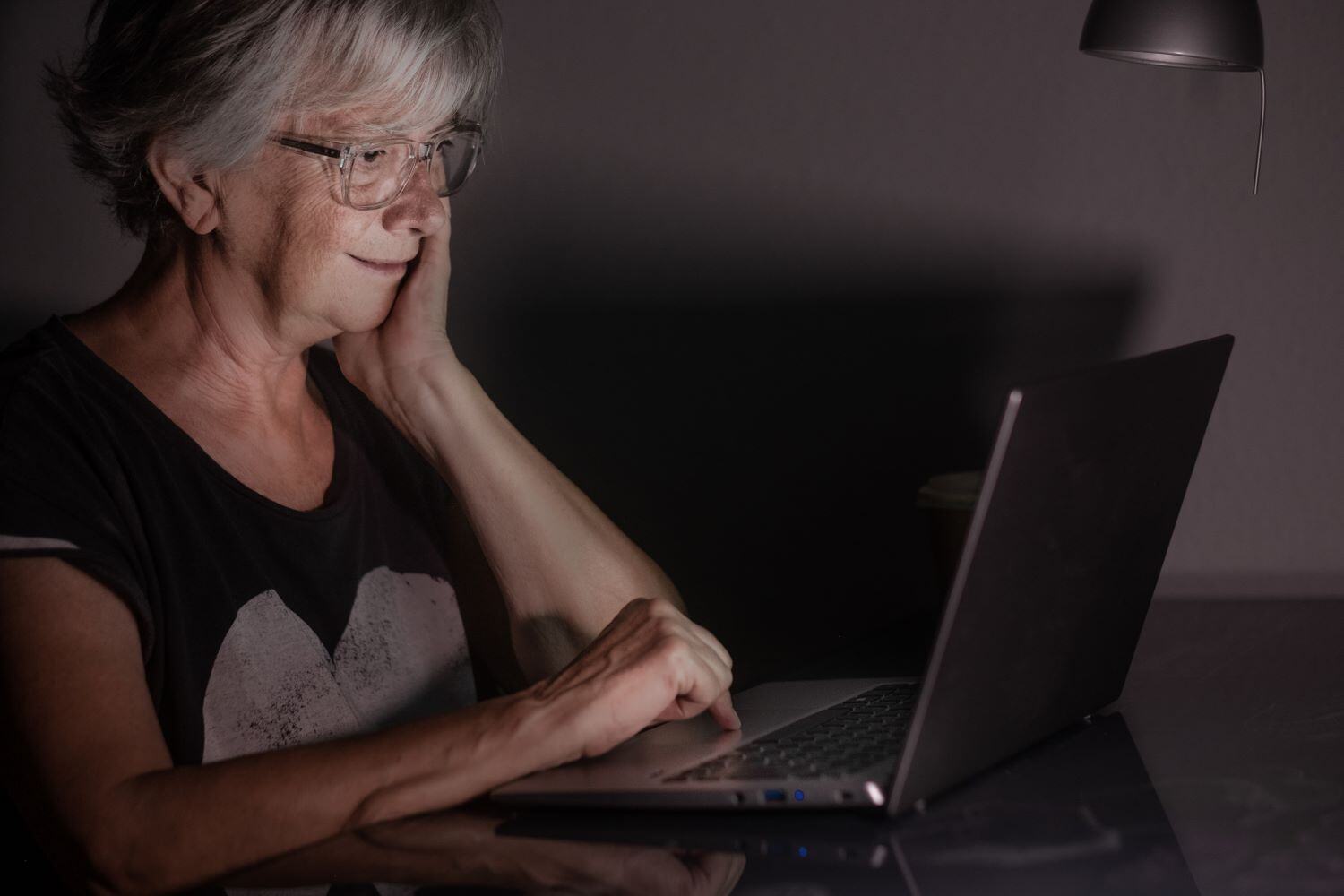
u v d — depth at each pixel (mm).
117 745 800
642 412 1631
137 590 885
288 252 1003
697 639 870
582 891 625
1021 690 773
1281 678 1037
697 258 1591
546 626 1146
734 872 644
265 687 1022
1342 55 1453
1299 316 1512
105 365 1003
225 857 750
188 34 948
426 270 1176
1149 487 828
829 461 1613
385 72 959
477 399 1179
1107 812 723
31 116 1583
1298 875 632
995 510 663
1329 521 1544
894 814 702
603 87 1568
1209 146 1494
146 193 1032
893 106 1534
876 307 1575
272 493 1090
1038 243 1541
